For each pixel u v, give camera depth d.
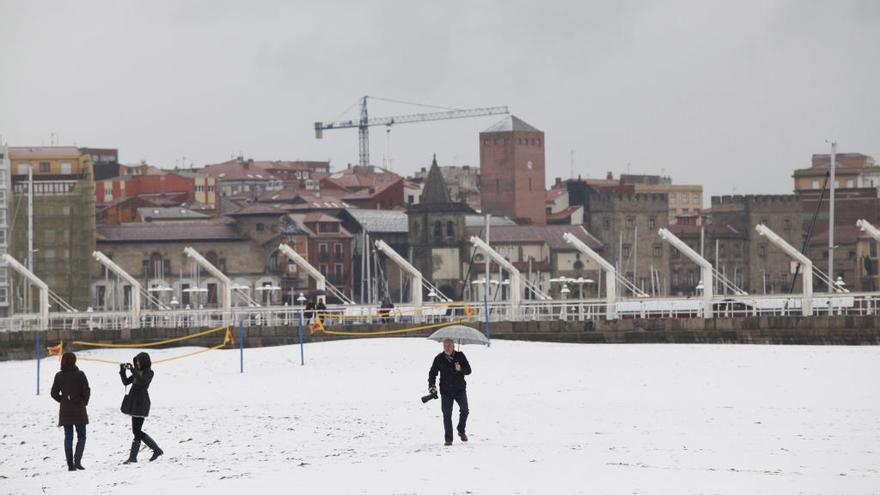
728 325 180.75
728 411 108.19
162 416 124.31
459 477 75.56
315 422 112.00
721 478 73.31
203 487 77.69
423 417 111.88
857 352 158.00
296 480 77.81
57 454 103.44
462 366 90.81
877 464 78.25
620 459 81.25
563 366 153.12
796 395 119.19
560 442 91.12
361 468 80.94
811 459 80.38
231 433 108.44
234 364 175.00
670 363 151.75
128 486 80.62
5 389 163.50
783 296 197.12
